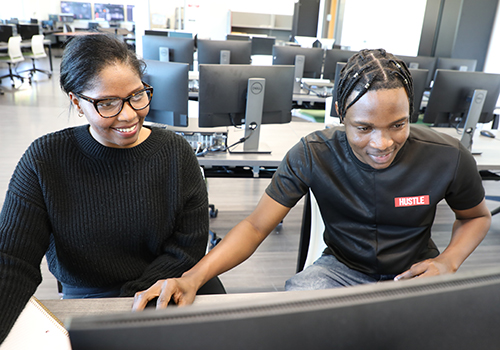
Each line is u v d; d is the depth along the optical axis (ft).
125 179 3.44
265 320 1.20
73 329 1.16
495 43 21.52
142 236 3.58
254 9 34.53
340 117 3.29
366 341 1.26
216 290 3.87
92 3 48.32
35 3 45.09
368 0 27.63
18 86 24.31
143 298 2.74
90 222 3.37
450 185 3.50
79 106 3.15
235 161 6.79
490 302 1.32
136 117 3.13
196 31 25.94
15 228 3.06
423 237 3.73
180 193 3.65
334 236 3.94
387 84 2.83
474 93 7.37
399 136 3.00
